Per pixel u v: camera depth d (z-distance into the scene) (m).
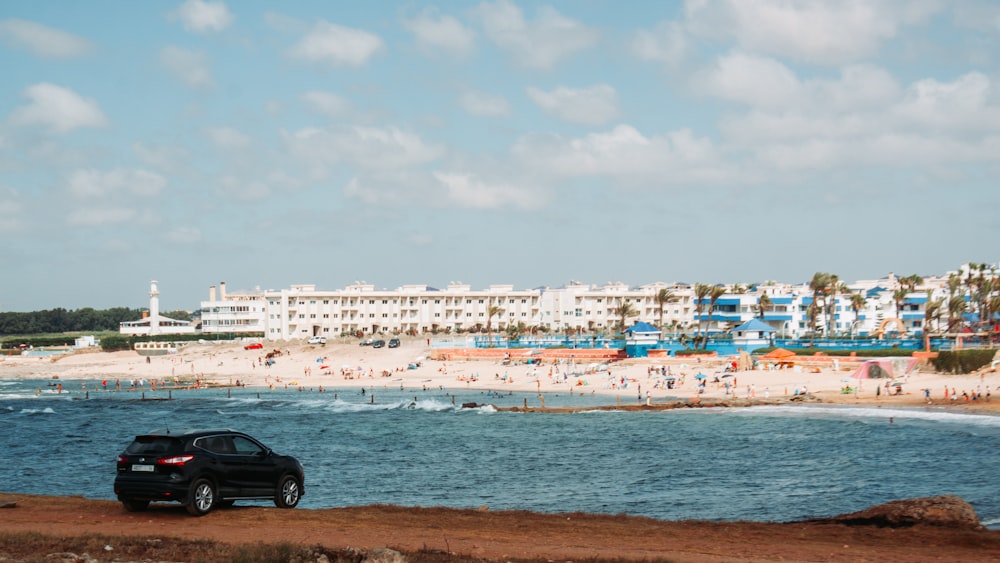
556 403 107.75
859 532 25.62
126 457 24.88
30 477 53.09
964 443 64.44
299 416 99.31
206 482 24.92
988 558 21.75
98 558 19.25
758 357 133.25
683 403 98.44
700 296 178.12
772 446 65.44
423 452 65.50
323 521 24.97
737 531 25.81
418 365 166.25
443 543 21.94
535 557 20.34
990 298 179.00
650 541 23.73
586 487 48.28
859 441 66.94
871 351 128.62
